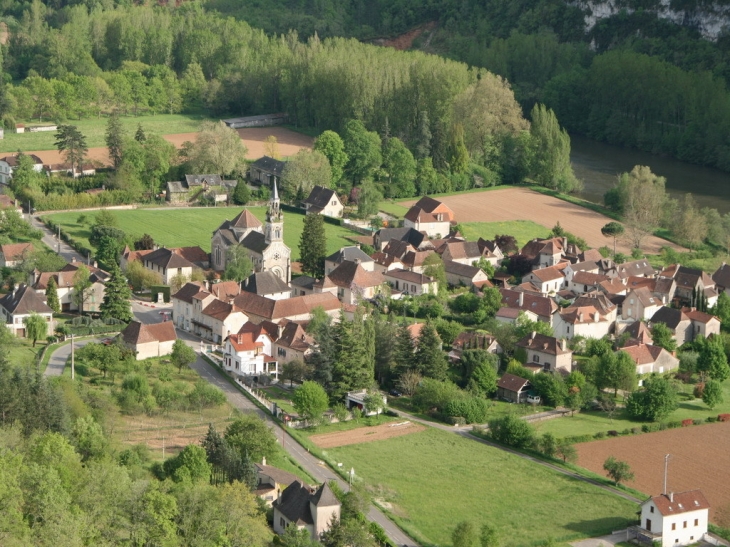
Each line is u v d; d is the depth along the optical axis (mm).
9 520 180625
